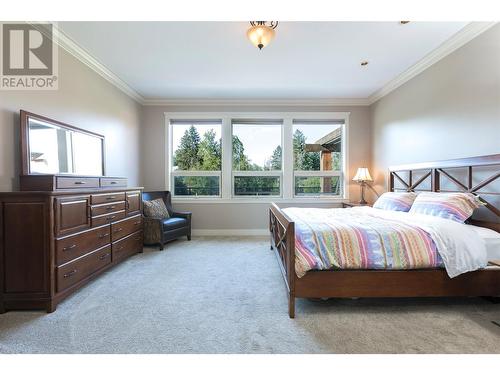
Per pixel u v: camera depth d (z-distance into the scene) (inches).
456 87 103.1
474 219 94.6
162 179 184.1
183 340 62.1
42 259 74.4
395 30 96.3
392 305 79.7
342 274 73.0
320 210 127.7
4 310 74.1
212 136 187.3
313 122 186.2
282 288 92.3
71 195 83.4
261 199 185.5
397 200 118.0
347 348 59.2
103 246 101.7
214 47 109.0
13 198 73.9
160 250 142.2
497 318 71.9
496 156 83.2
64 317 72.3
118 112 147.3
